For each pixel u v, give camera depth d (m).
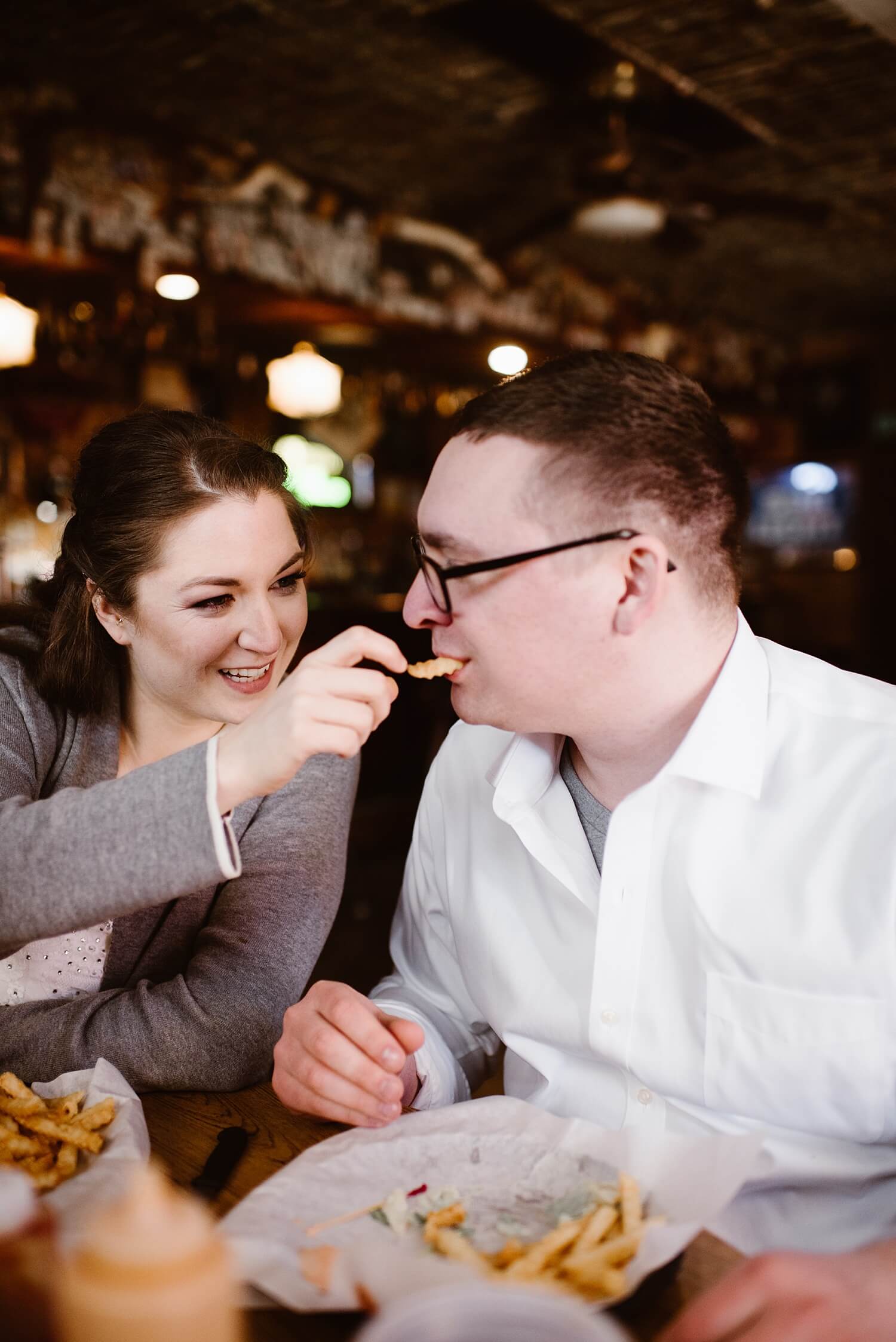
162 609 1.43
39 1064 1.26
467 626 1.11
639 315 8.80
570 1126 1.02
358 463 8.97
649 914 1.19
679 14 4.26
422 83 5.11
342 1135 1.03
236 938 1.41
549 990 1.29
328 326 7.09
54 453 6.91
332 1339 0.79
